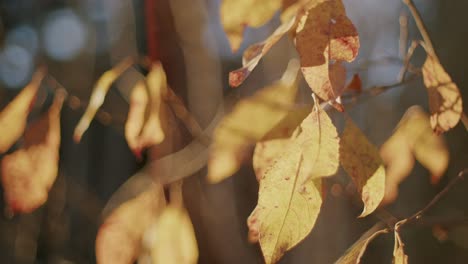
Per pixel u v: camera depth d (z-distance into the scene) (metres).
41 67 0.70
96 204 1.86
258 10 0.60
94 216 1.83
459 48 2.56
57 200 1.84
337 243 1.54
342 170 0.83
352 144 0.53
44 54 2.37
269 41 0.53
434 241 2.23
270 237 0.50
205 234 1.03
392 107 1.86
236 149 0.66
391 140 0.71
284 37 1.13
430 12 2.78
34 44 2.47
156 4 0.85
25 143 0.68
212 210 1.06
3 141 0.68
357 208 1.55
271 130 0.60
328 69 0.51
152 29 0.85
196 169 0.73
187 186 1.00
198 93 0.93
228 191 1.14
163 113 0.66
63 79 2.16
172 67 0.89
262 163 0.60
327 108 0.61
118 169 1.96
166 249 0.67
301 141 0.50
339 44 0.51
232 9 0.60
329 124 0.50
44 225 2.08
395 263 0.53
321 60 0.51
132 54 1.20
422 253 2.25
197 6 0.91
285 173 0.50
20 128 0.68
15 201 0.68
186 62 0.90
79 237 2.21
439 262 2.21
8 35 2.47
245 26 0.60
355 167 0.52
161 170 0.73
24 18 2.56
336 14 0.52
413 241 2.26
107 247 0.67
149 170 0.73
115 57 1.24
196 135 0.76
